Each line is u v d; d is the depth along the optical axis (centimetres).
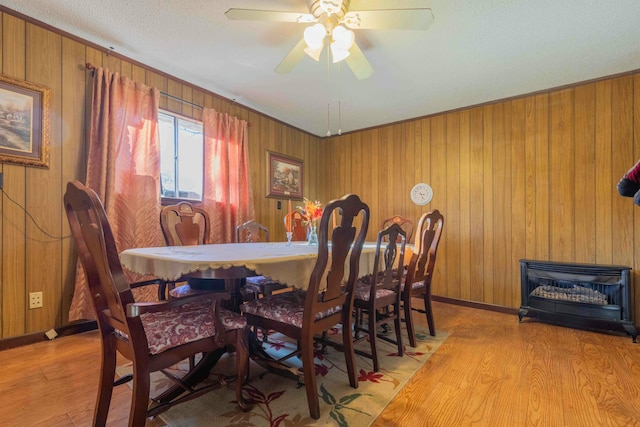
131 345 106
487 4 185
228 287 184
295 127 429
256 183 373
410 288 222
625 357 202
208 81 295
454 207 352
